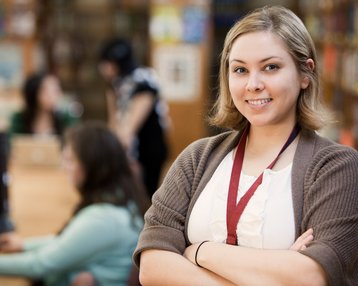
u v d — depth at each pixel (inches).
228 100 69.5
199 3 328.5
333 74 263.6
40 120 216.7
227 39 67.7
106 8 371.9
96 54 375.6
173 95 336.5
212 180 68.1
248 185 65.3
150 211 71.4
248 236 63.6
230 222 64.6
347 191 62.7
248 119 65.4
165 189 71.3
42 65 348.8
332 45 266.1
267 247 62.9
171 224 69.2
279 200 63.4
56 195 171.0
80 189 116.6
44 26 354.3
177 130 339.0
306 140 66.5
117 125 197.2
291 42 63.9
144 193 119.2
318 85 66.9
